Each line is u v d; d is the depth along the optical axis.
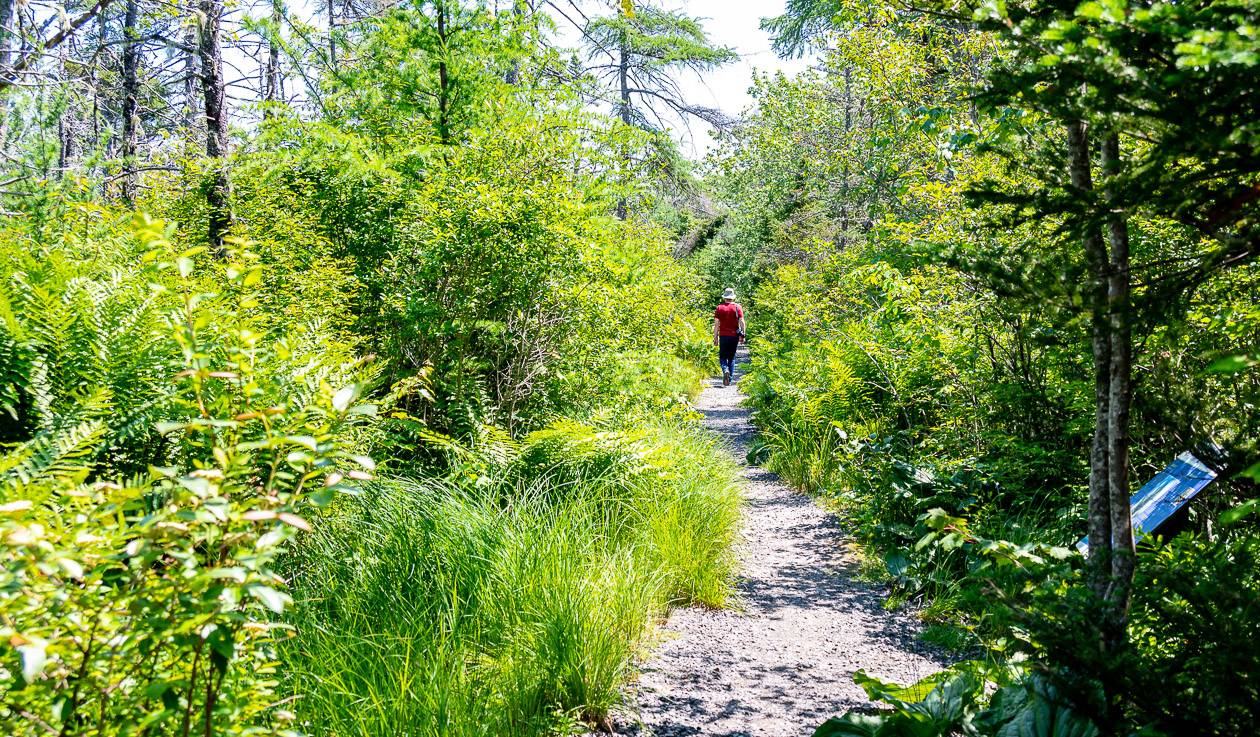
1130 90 1.77
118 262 5.17
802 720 3.59
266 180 7.43
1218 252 2.00
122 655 1.77
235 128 8.44
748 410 14.12
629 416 7.50
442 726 3.03
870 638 4.57
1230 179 1.90
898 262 6.16
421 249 6.52
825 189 16.80
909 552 5.46
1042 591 2.53
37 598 1.54
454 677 3.25
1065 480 5.38
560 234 6.18
